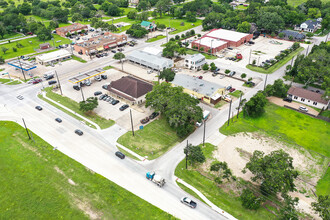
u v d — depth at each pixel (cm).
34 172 7600
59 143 8750
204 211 6425
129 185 7169
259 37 19438
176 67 14625
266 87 11112
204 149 8469
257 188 7056
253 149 8519
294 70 12875
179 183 7231
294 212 6084
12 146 8625
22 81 13188
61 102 11188
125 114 10325
